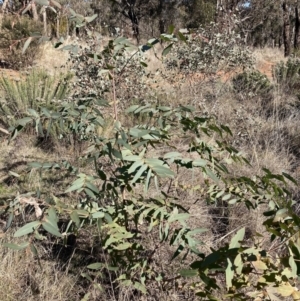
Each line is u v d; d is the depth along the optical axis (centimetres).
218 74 574
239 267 110
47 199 130
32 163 155
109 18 1888
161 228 156
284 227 110
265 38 2248
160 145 326
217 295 181
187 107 154
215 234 258
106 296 196
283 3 1437
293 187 310
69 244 235
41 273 202
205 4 1702
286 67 690
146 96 444
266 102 579
